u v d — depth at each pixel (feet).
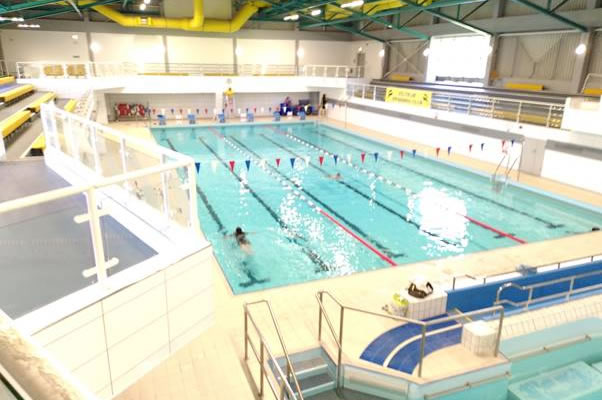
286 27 67.41
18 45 55.16
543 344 13.96
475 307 15.97
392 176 34.12
